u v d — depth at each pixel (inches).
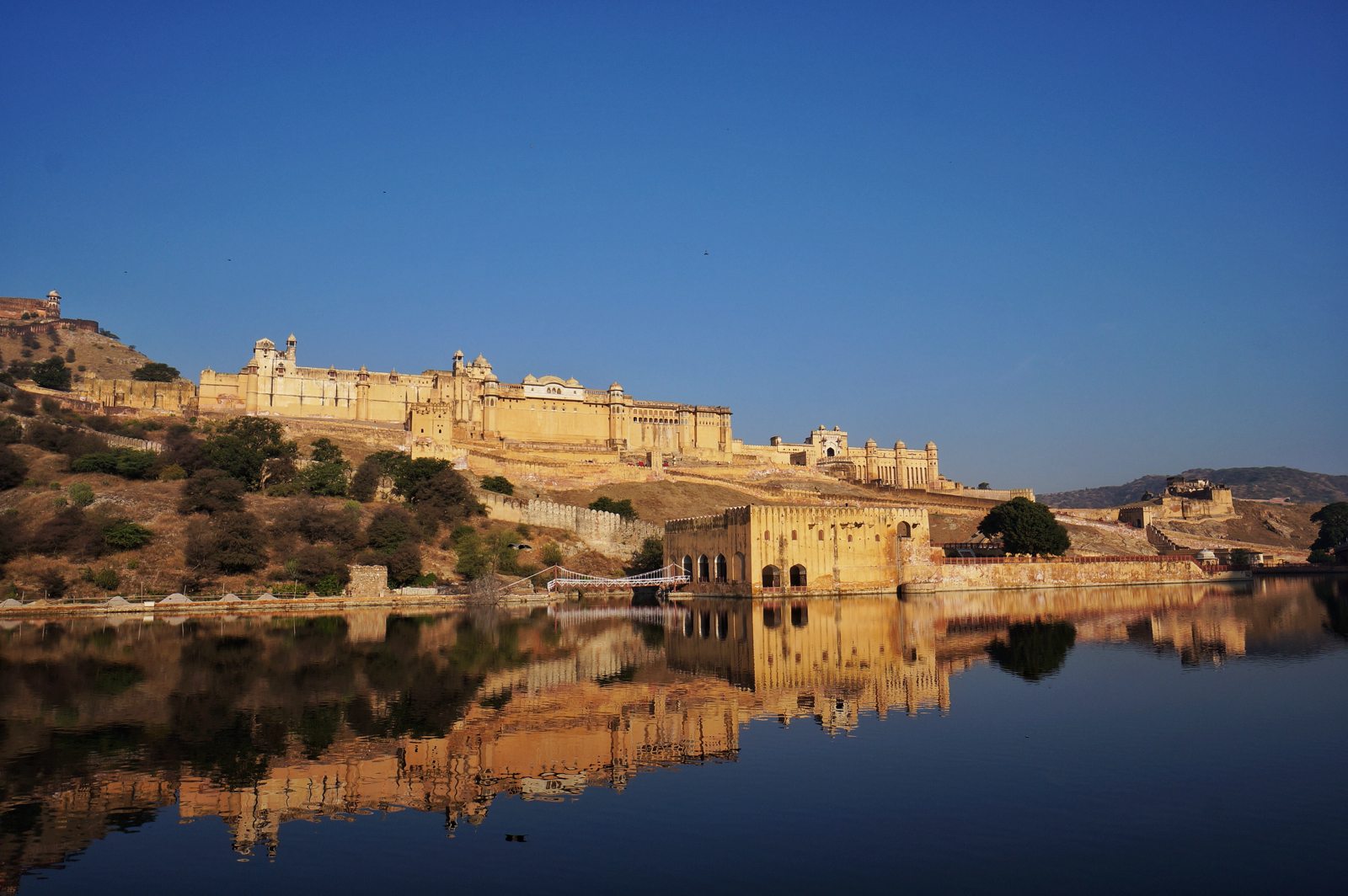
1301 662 1824.6
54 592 3206.2
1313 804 924.0
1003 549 4970.5
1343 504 6904.5
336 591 3550.7
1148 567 4638.3
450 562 4153.5
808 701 1462.8
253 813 931.3
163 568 3444.9
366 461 4990.2
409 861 804.0
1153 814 901.2
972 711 1370.6
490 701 1485.0
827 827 874.8
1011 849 816.9
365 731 1273.4
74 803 967.0
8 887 753.6
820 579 3850.9
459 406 7401.6
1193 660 1863.9
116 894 737.6
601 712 1391.5
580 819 905.5
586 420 7824.8
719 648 2142.0
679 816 910.4
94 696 1526.8
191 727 1300.4
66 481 4128.9
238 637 2417.6
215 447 4640.8
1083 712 1352.1
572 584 4200.3
